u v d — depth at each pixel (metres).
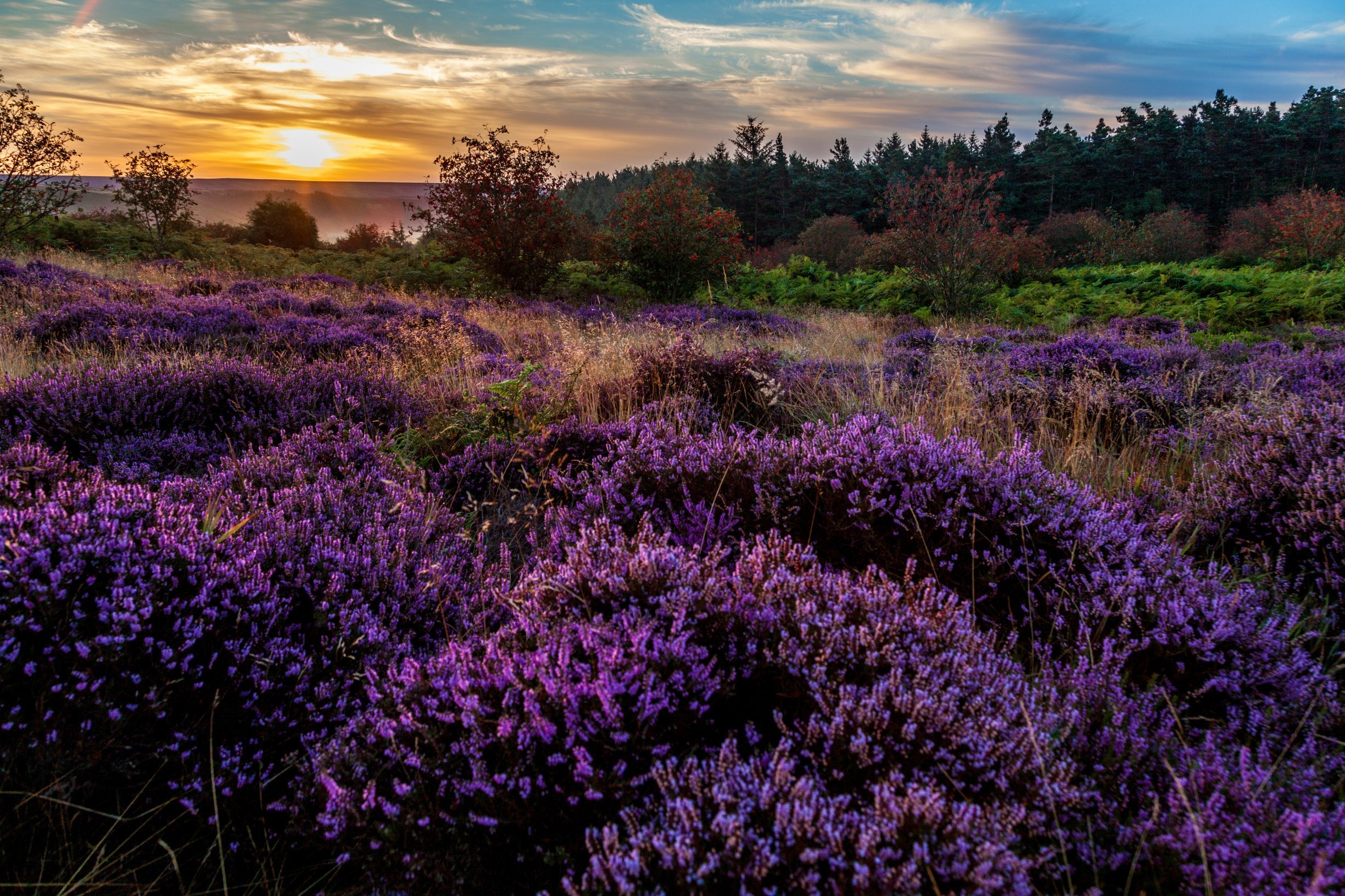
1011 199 69.31
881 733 1.54
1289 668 2.02
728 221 19.55
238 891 1.63
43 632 1.81
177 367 4.83
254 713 1.96
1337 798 1.67
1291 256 25.95
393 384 5.18
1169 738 1.76
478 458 4.03
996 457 3.13
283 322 7.96
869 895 1.21
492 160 18.47
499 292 17.94
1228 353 8.20
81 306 7.28
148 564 2.09
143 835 1.71
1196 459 4.20
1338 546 2.69
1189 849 1.37
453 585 2.64
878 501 2.84
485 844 1.54
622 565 2.15
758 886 1.25
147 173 19.72
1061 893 1.39
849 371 6.53
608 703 1.54
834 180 74.75
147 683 1.84
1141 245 37.12
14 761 1.63
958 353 7.14
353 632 2.26
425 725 1.72
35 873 1.56
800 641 1.81
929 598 2.09
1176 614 2.16
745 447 3.30
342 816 1.55
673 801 1.39
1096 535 2.60
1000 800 1.45
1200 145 81.19
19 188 16.50
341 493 3.14
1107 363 6.51
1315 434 3.22
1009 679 1.80
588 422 4.75
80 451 3.86
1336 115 78.56
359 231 52.44
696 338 7.53
